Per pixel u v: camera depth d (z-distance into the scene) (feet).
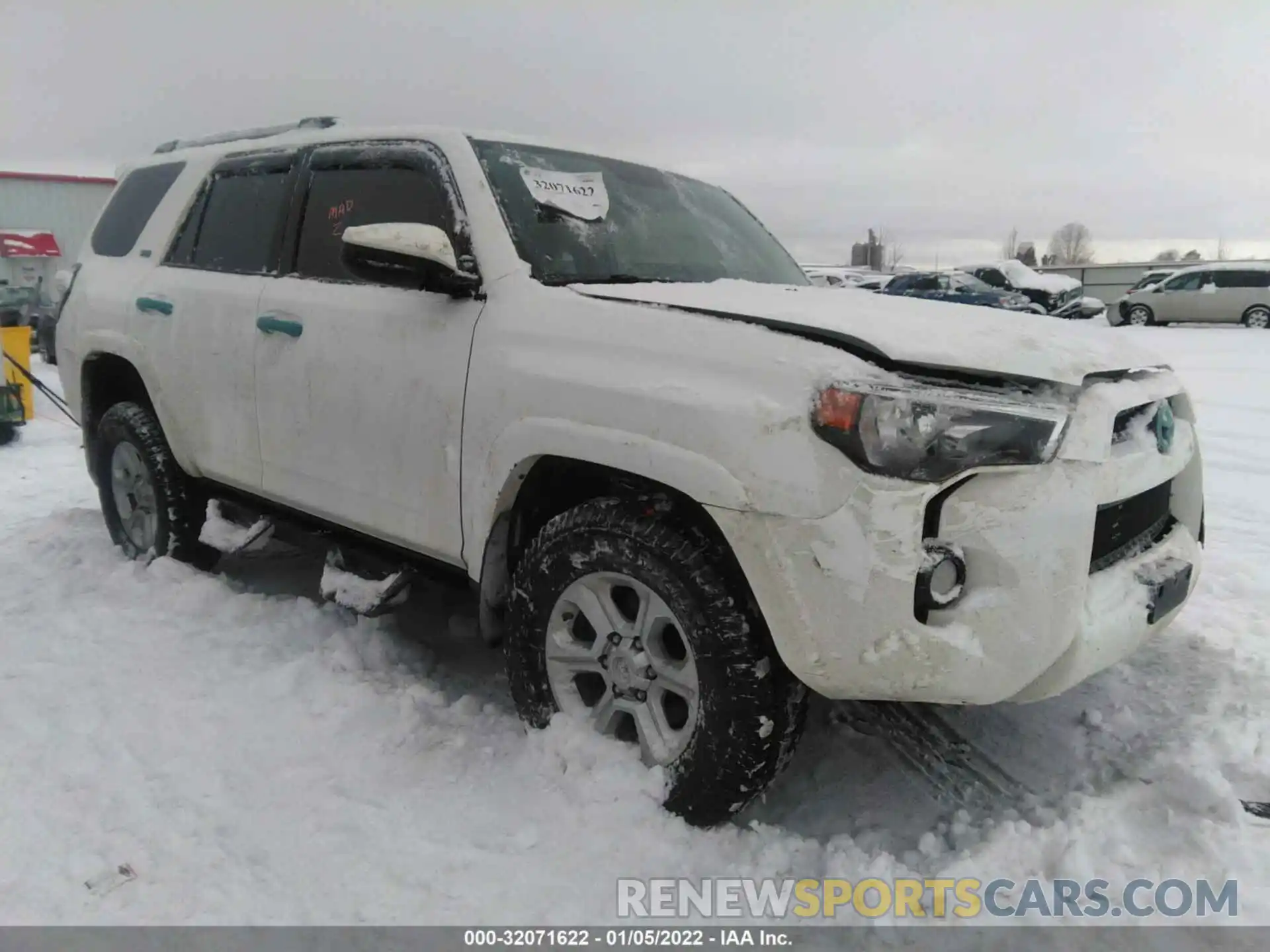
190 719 9.74
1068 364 7.36
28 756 9.10
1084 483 7.03
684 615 7.61
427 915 7.18
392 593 10.18
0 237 78.28
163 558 13.62
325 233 11.15
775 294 8.98
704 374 7.45
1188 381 38.47
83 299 14.83
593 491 9.20
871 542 6.71
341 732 9.55
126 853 7.77
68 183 82.58
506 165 10.05
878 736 9.62
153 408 13.51
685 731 7.93
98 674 10.69
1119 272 120.98
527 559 8.75
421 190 10.19
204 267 12.89
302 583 13.97
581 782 8.36
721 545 7.61
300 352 10.84
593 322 8.29
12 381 26.84
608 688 8.48
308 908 7.23
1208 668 10.60
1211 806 7.98
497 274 9.15
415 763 9.11
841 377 6.86
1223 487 20.57
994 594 6.86
